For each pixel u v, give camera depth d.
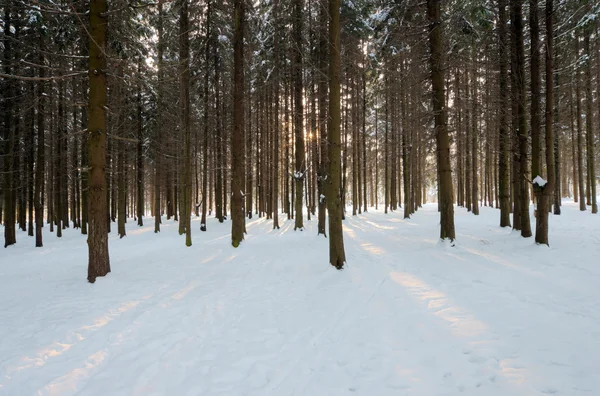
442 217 9.87
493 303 4.94
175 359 3.58
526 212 10.39
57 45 12.55
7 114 14.80
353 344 3.88
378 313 4.80
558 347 3.51
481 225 14.80
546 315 4.38
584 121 20.33
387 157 26.16
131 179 29.52
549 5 8.59
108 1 8.49
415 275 6.85
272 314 4.89
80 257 11.01
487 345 3.64
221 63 17.70
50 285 6.75
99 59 6.85
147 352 3.74
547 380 2.95
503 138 12.75
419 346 3.73
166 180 24.42
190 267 8.24
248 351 3.76
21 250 14.12
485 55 12.97
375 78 17.61
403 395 2.88
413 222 18.73
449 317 4.48
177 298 5.65
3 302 5.62
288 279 6.95
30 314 4.94
